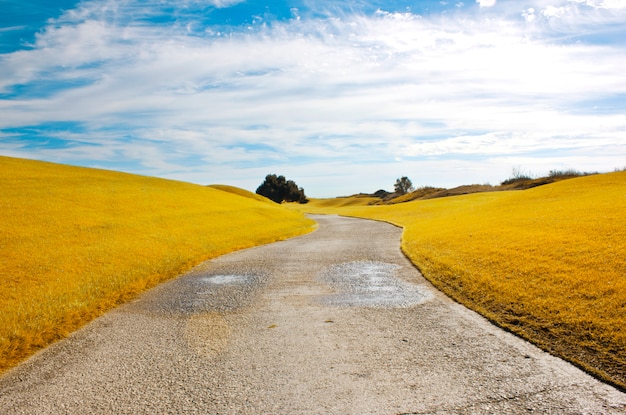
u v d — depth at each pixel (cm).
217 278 1731
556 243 1673
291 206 15338
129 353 915
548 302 1096
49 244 2064
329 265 1978
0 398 727
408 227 3709
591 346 836
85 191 4016
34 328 1071
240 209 5125
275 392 708
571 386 693
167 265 1948
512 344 892
